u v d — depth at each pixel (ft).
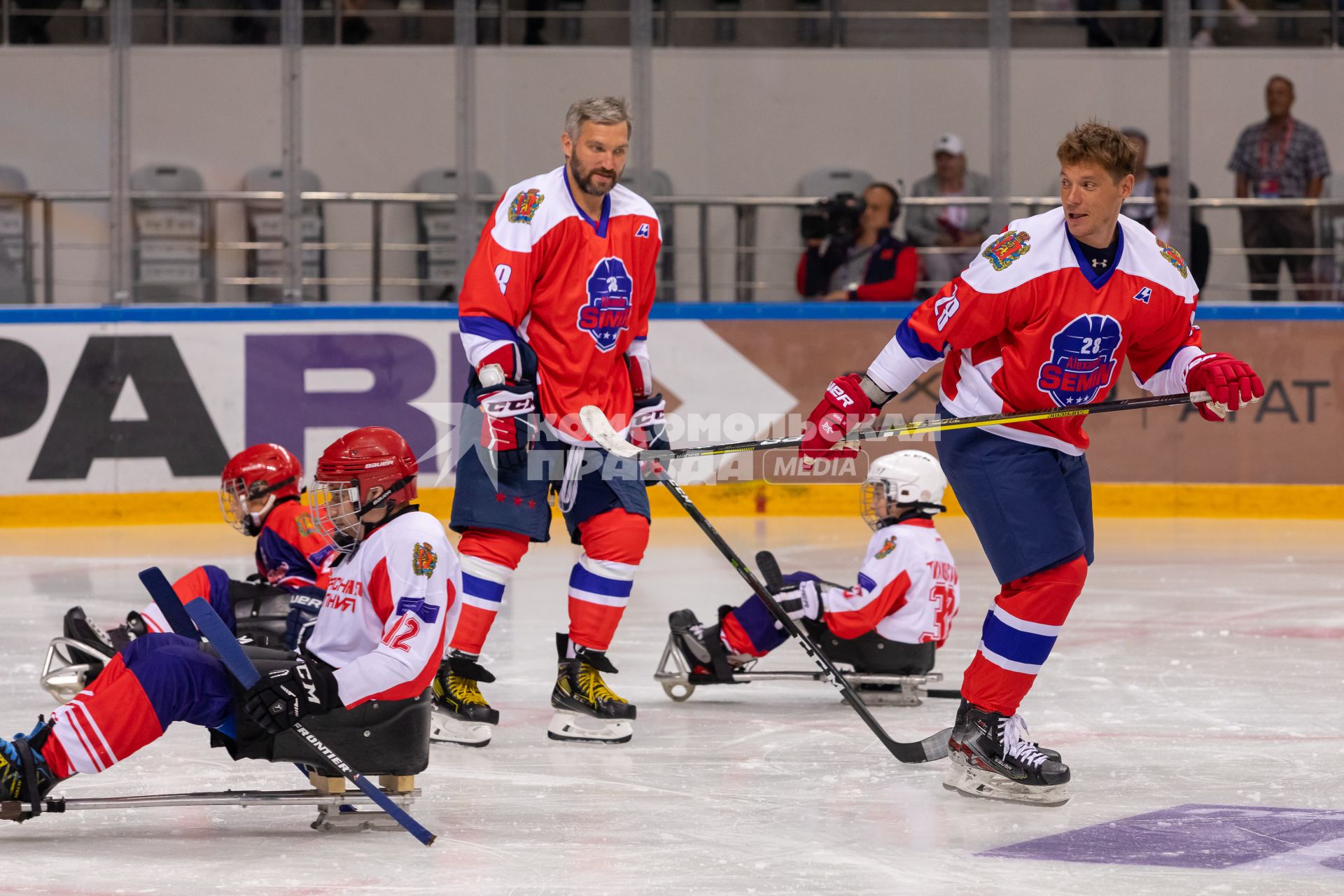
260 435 78.54
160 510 78.02
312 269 84.99
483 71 87.20
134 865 23.12
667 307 81.05
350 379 78.89
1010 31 86.22
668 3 88.43
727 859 23.68
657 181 88.53
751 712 36.60
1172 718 35.09
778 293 85.87
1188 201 83.05
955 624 48.88
